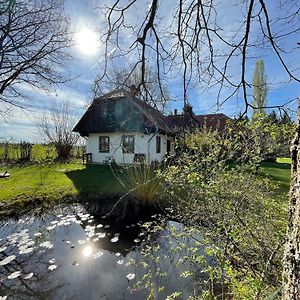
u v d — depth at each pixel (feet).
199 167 9.25
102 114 44.50
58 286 9.78
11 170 35.91
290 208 2.81
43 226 16.26
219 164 8.84
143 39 6.27
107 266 11.27
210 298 5.25
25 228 15.92
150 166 20.30
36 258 12.10
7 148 48.11
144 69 6.61
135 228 15.94
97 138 46.70
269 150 7.86
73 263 11.62
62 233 15.28
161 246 12.31
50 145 51.90
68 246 13.46
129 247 13.28
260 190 8.76
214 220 7.76
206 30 6.15
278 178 20.48
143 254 11.80
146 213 18.26
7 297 9.31
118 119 37.70
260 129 7.57
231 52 6.15
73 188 23.99
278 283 4.44
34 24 25.04
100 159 46.37
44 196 21.36
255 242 5.90
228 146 9.12
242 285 5.21
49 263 11.60
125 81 6.81
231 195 7.21
